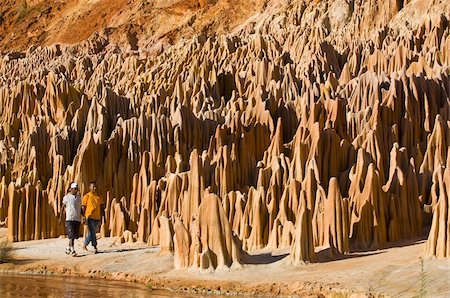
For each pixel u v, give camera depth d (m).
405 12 51.03
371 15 52.88
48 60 75.94
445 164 30.02
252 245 27.72
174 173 32.69
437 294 20.36
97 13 83.69
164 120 37.00
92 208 29.44
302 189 27.11
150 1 79.44
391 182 27.89
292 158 32.22
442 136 30.09
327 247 25.48
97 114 40.41
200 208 24.94
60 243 32.31
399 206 27.22
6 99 51.41
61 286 23.67
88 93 51.88
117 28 76.69
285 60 48.50
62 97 47.31
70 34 82.88
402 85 33.84
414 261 23.30
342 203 25.77
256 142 35.00
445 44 41.09
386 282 21.62
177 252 25.30
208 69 47.88
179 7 74.56
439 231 23.30
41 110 47.91
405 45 44.19
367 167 28.09
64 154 39.53
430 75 36.75
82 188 35.31
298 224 24.41
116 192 36.03
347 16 55.75
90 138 36.41
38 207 34.34
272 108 36.97
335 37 52.09
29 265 27.98
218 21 70.56
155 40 72.56
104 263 27.22
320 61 44.16
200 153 37.50
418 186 28.86
